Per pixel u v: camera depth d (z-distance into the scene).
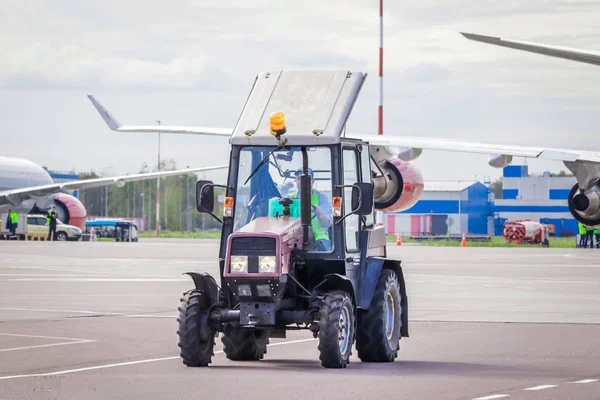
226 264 35.47
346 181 37.97
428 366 36.78
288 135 37.19
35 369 35.00
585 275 93.00
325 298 35.91
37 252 134.75
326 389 30.48
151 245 172.12
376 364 37.69
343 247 36.88
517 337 46.16
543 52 47.16
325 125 37.19
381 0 90.88
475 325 51.41
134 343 43.00
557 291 74.19
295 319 36.12
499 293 72.06
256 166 37.72
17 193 183.25
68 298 66.31
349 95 37.97
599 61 46.56
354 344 42.00
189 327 35.72
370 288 38.53
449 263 113.62
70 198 198.25
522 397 28.83
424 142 56.34
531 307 61.47
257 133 37.53
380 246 40.84
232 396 29.05
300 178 36.22
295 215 37.19
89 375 33.62
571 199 54.88
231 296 37.38
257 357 38.94
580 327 50.34
